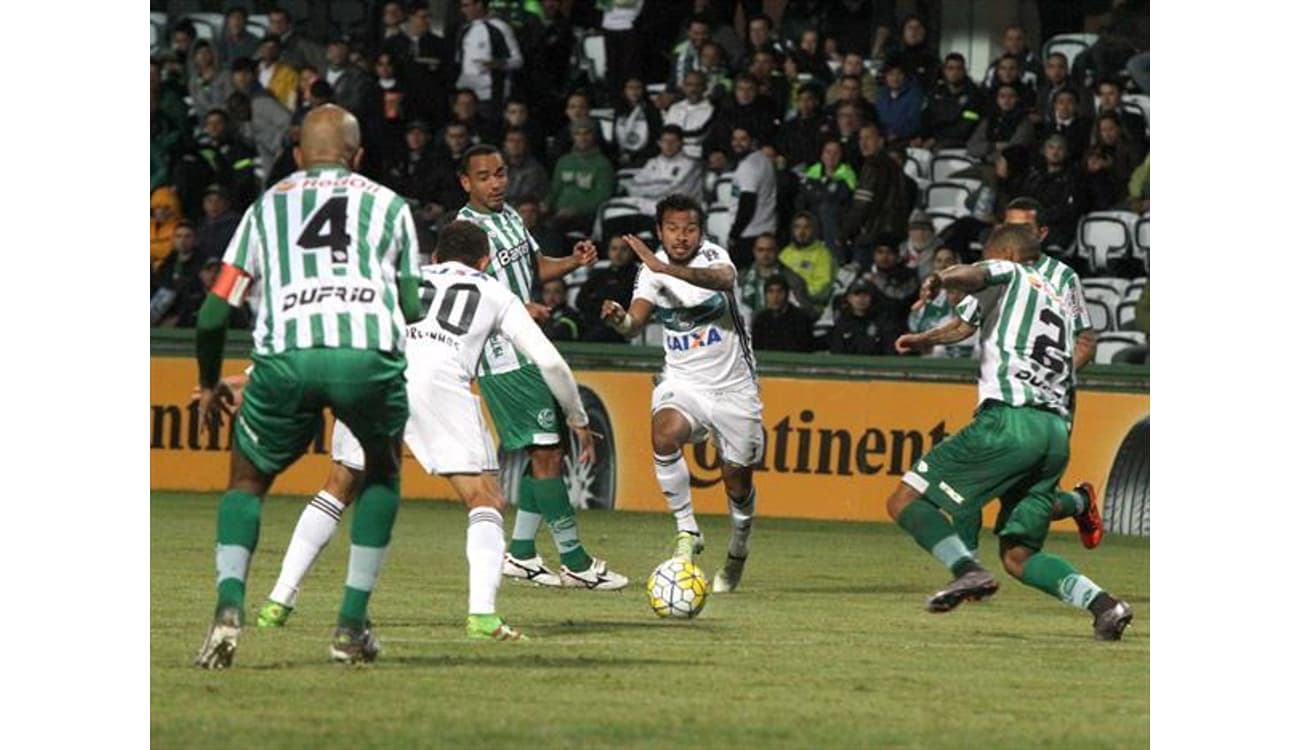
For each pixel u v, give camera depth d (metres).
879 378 31.89
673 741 11.93
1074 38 40.34
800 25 41.62
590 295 34.84
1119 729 12.81
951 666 15.62
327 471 33.97
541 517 21.78
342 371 13.59
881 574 24.33
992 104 37.78
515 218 21.52
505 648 15.88
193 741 11.69
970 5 41.16
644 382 32.59
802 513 32.09
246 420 13.89
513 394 21.36
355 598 14.52
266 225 13.91
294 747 11.54
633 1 40.75
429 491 34.28
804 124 37.44
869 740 12.17
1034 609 20.73
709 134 37.75
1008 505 17.83
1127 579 24.81
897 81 38.09
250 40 42.75
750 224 36.28
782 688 14.14
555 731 12.13
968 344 33.81
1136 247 35.69
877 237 35.59
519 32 40.50
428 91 39.16
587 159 37.75
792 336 33.41
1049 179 36.09
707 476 32.53
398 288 14.09
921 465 17.67
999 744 12.16
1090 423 31.25
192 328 35.69
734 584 21.94
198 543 25.44
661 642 16.67
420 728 12.13
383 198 14.05
